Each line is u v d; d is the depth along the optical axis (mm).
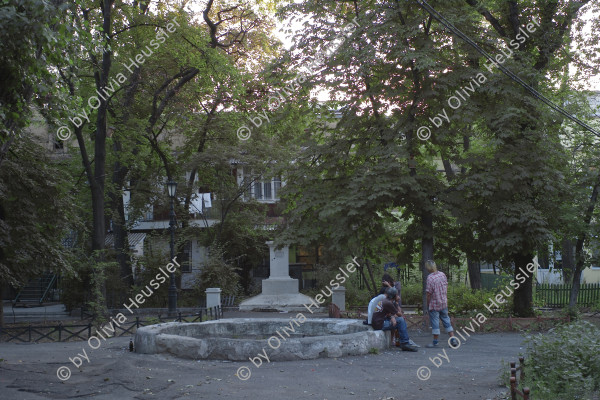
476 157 17203
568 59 19984
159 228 35188
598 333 8352
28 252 19312
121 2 23984
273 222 31641
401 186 16281
